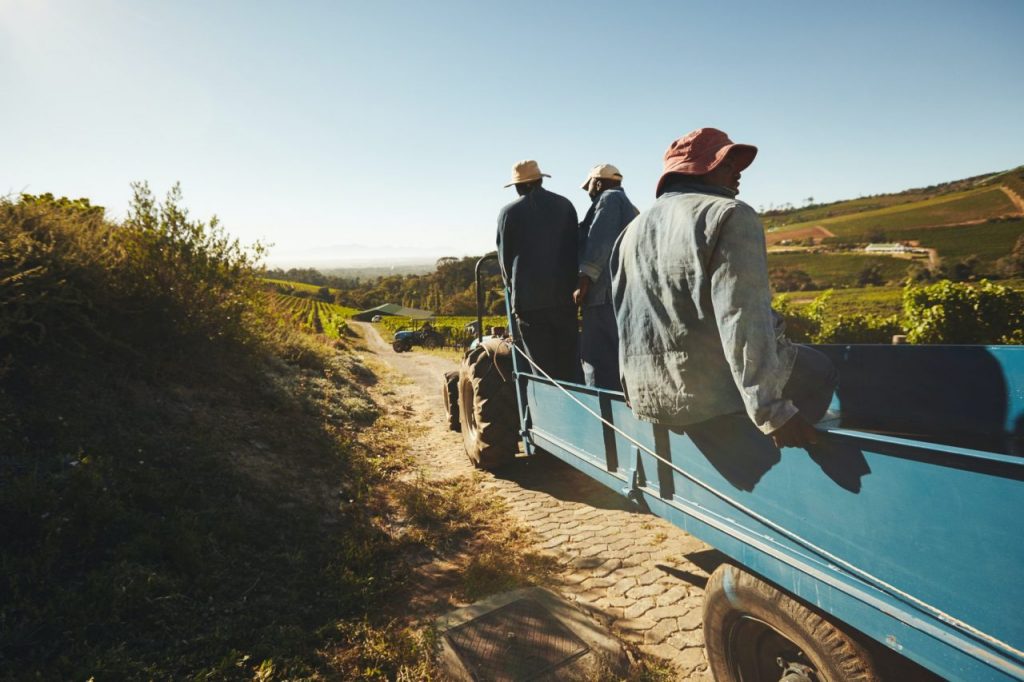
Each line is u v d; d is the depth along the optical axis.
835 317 10.19
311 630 2.63
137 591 2.50
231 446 4.39
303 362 9.57
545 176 3.77
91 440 3.54
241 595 2.77
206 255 6.05
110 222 5.77
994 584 1.01
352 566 3.21
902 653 1.21
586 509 4.20
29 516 2.68
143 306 5.23
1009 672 0.98
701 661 2.39
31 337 3.91
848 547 1.32
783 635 1.60
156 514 3.18
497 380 4.72
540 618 2.68
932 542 1.12
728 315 1.43
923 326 7.68
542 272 3.65
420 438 6.71
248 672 2.26
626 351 1.99
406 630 2.65
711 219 1.51
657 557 3.36
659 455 2.09
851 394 2.78
